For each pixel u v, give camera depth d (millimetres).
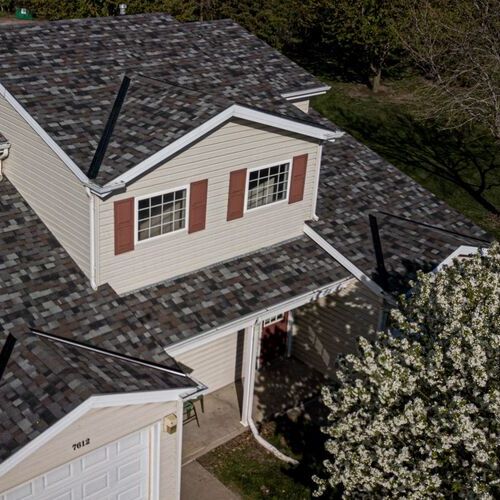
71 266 13250
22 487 10461
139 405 11133
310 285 14969
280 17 40688
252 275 14805
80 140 12633
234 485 13477
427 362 10742
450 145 32125
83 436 10531
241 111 13445
